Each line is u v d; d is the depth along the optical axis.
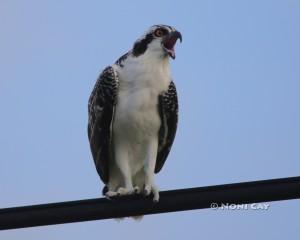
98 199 11.41
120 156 14.20
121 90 14.10
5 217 11.05
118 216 11.66
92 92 14.65
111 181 14.68
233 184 11.09
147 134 14.18
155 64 14.09
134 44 14.39
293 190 10.83
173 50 14.14
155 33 14.23
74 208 11.27
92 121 14.38
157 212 11.71
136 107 13.95
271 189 10.90
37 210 11.12
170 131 14.39
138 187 14.13
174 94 14.24
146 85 14.01
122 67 14.21
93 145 14.36
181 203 11.45
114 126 14.11
